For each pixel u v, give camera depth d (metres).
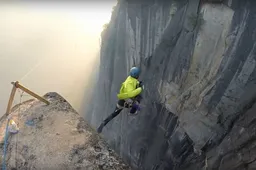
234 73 12.84
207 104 14.36
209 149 14.08
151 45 22.70
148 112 22.30
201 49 15.16
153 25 22.20
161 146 19.86
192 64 15.95
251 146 10.55
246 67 12.16
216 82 13.90
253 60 11.83
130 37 27.47
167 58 19.52
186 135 16.31
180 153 17.09
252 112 11.23
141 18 24.47
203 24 14.98
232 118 12.73
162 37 20.02
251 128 10.84
